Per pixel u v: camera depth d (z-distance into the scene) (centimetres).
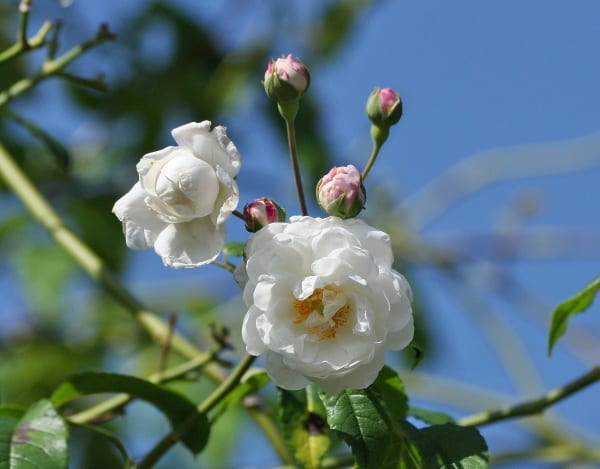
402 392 80
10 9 120
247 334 73
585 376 83
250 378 83
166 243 75
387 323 73
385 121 79
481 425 84
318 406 82
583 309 82
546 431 103
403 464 77
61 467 76
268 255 73
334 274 73
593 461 99
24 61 119
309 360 72
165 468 109
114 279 94
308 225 73
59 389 82
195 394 108
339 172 75
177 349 91
